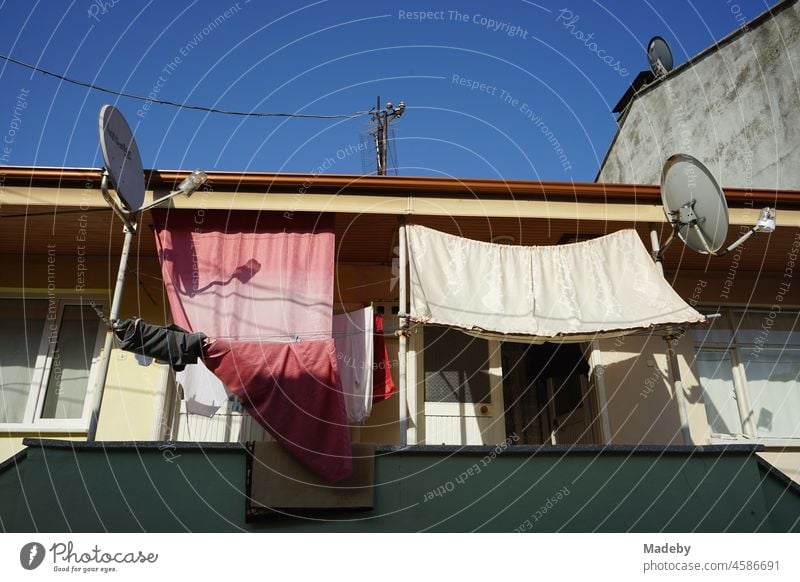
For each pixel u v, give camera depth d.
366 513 5.18
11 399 6.93
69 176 6.17
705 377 7.70
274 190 6.36
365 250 7.44
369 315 6.60
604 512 5.32
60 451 5.09
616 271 6.36
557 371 8.52
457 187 6.49
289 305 6.04
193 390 6.27
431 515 5.20
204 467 5.16
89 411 6.90
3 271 7.32
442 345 7.41
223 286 6.06
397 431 7.05
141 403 6.87
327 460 5.28
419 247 6.24
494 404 7.20
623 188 6.65
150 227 6.69
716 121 10.89
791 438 7.48
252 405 5.51
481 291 6.13
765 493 5.64
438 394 7.20
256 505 5.06
